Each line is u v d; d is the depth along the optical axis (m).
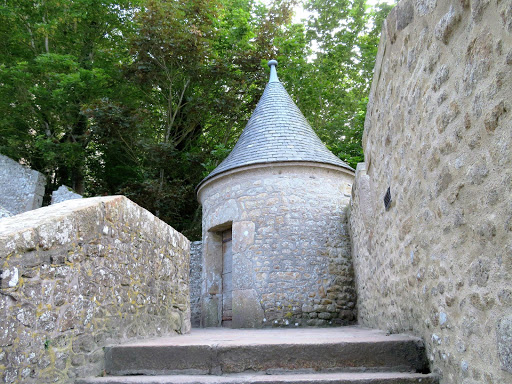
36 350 2.34
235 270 8.11
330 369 2.87
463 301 2.09
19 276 2.25
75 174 17.77
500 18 1.63
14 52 17.12
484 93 1.79
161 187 14.22
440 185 2.34
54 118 16.94
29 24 16.59
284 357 2.93
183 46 14.06
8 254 2.18
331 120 18.02
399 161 3.26
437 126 2.35
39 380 2.34
